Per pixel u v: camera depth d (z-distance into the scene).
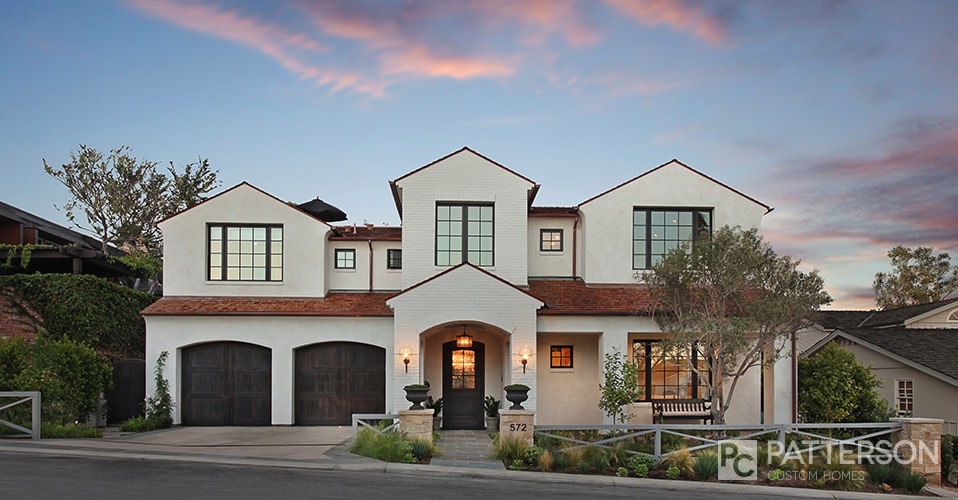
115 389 19.17
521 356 17.39
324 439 15.88
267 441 15.47
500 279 17.50
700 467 12.71
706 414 17.69
